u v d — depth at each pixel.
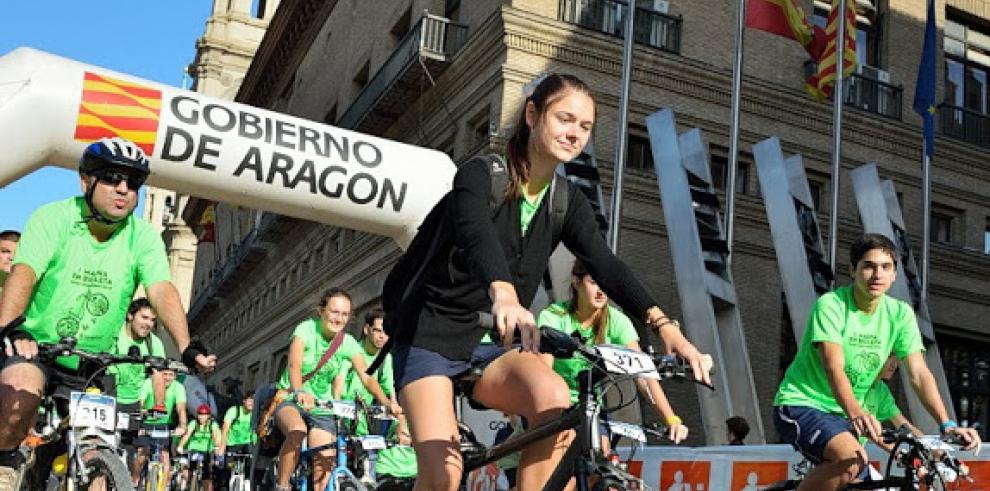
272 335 36.44
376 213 9.45
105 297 4.60
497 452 3.25
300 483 7.49
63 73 8.40
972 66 22.39
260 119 9.09
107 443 4.36
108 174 4.41
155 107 8.61
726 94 18.95
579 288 5.89
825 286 14.32
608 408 4.20
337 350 7.71
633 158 18.25
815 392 5.14
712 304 12.96
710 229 13.74
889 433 4.70
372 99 23.36
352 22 29.73
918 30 21.50
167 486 10.49
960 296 20.55
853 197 19.84
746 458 7.82
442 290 3.14
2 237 6.84
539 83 3.18
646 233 17.72
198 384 14.78
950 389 20.38
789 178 14.71
